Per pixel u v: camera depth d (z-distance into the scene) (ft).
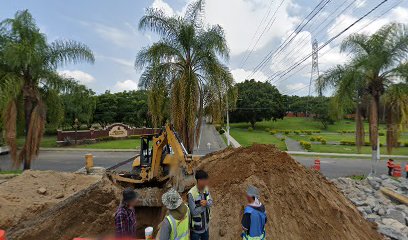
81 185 44.68
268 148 29.01
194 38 49.34
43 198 38.06
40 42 55.98
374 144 57.67
